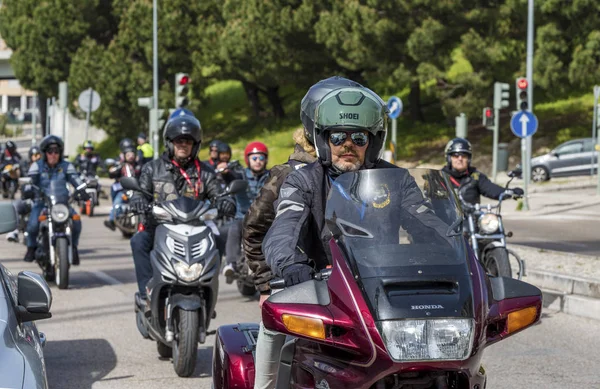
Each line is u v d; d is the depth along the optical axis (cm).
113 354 874
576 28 3794
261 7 4556
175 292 790
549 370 793
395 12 3906
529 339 923
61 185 1302
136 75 5375
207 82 5531
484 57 3847
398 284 384
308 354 409
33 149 1955
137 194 838
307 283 400
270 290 496
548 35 3775
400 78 3991
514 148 4222
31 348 472
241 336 534
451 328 371
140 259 843
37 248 1338
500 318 394
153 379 773
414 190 428
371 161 457
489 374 781
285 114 5784
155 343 926
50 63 5778
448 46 4022
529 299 404
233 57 4816
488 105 4034
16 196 3531
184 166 855
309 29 4388
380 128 449
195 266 773
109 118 5478
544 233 2002
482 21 3922
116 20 5750
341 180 431
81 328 1005
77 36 5712
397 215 418
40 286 510
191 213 804
